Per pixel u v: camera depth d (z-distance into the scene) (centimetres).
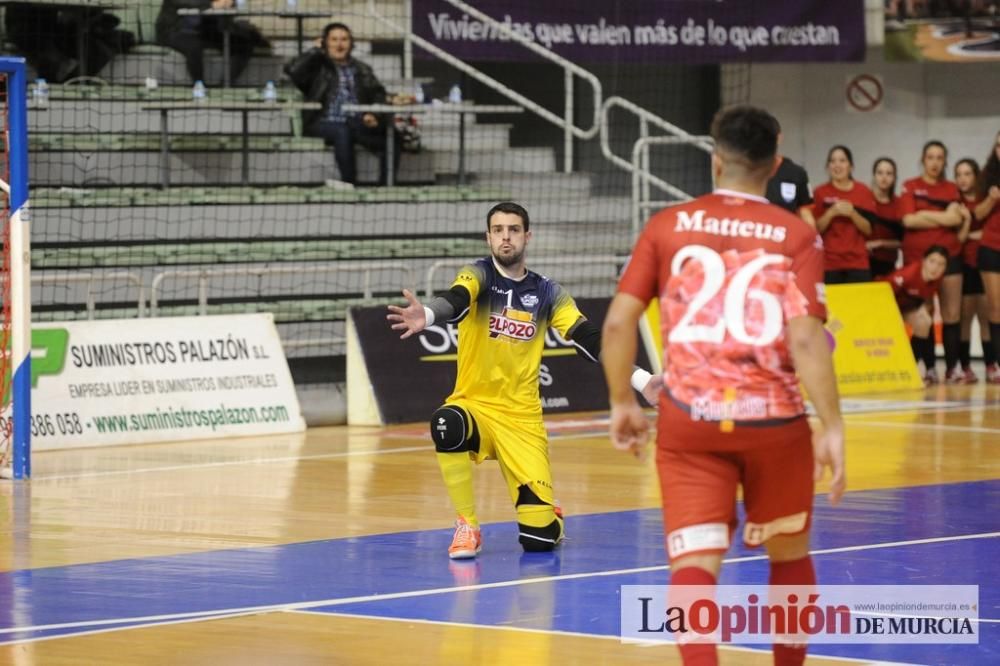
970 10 4669
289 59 4228
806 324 1084
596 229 4322
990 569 1717
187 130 3997
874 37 4697
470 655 1333
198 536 1980
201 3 4006
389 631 1427
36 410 3002
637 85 4991
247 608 1538
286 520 2108
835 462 1084
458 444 1817
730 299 1094
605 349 1119
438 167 4312
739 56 4456
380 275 3881
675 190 4278
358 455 2862
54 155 3794
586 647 1360
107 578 1698
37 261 3516
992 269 4059
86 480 2534
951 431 3094
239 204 3806
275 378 3334
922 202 4022
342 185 3969
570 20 4353
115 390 3112
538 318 1883
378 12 4491
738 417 1080
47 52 3906
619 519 2100
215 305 3594
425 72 4744
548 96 4931
